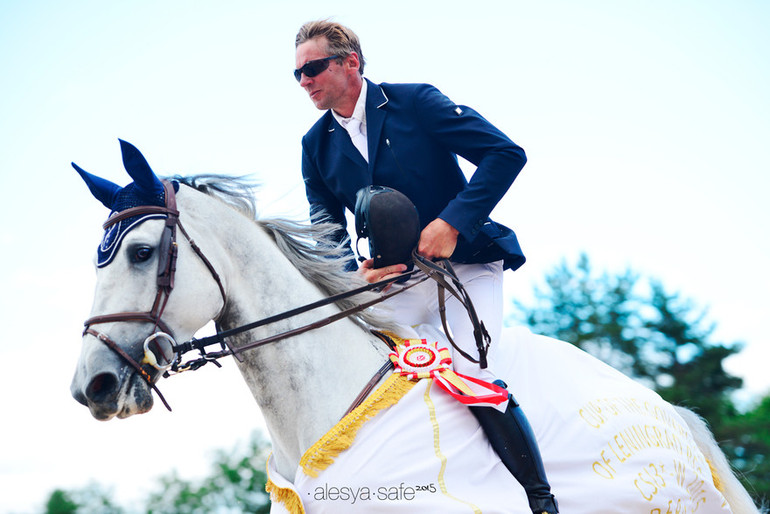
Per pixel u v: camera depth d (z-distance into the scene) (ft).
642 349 112.37
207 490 123.95
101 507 146.41
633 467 18.57
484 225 19.38
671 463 19.22
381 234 17.83
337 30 19.06
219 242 16.96
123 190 16.63
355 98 19.51
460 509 15.57
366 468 15.72
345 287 18.03
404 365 17.24
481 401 16.74
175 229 16.24
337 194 20.44
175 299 15.93
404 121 19.29
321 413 16.62
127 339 15.40
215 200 17.44
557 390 19.21
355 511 15.53
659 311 113.60
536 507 16.92
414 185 19.26
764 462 84.43
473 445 16.71
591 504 17.70
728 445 88.22
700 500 20.42
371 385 17.04
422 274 19.58
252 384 17.11
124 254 15.76
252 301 17.13
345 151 19.71
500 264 19.93
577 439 18.39
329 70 18.94
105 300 15.57
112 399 15.17
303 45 19.06
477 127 18.65
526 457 17.02
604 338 114.93
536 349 20.03
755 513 21.83
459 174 19.86
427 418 16.56
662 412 20.65
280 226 18.12
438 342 18.30
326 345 17.16
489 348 18.62
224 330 17.15
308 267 18.01
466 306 17.75
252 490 122.21
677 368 109.81
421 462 16.03
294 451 16.84
